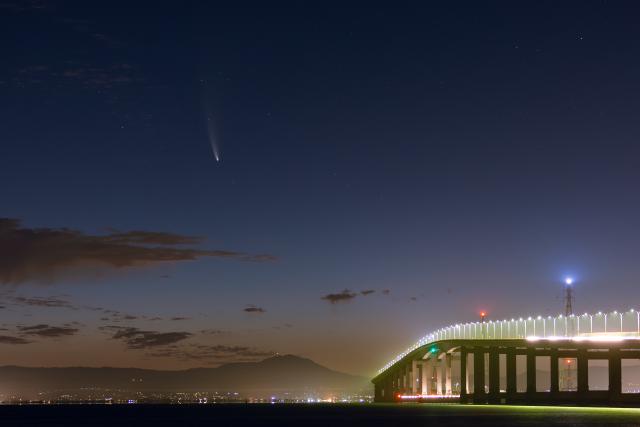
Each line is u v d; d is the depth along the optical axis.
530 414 174.25
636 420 146.88
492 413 183.62
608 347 175.25
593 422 140.00
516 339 193.88
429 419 160.00
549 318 185.00
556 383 194.50
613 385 187.38
